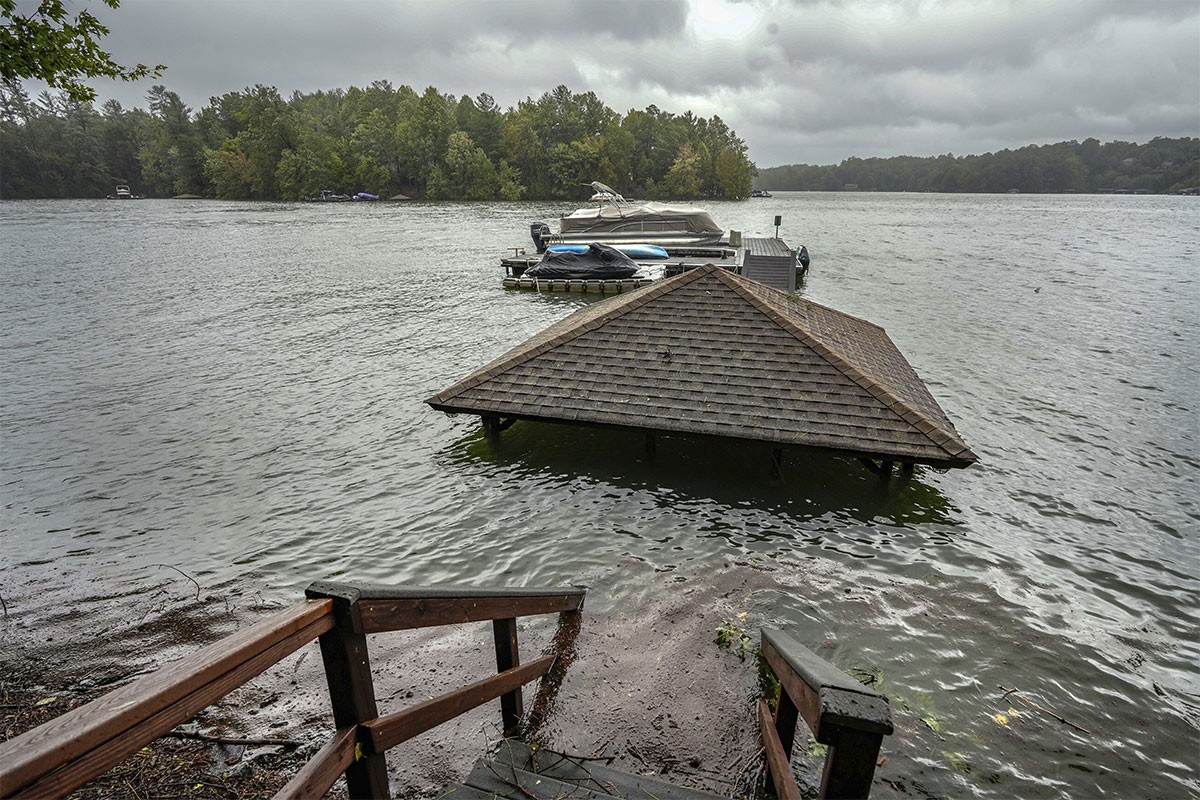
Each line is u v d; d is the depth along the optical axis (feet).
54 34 30.04
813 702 7.38
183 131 466.70
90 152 451.53
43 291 92.43
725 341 34.50
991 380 50.08
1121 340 62.23
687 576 24.97
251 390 49.26
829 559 26.23
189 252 139.64
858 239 171.22
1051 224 230.27
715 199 484.74
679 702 17.53
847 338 39.09
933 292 89.45
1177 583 25.02
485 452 36.96
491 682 12.76
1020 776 15.98
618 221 119.24
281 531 29.30
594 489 32.27
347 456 37.24
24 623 22.68
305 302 85.46
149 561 26.99
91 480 34.65
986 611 22.91
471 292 93.71
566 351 36.27
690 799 12.13
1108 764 16.49
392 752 15.58
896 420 29.30
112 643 21.49
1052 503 31.12
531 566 26.03
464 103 419.33
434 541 28.17
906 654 20.45
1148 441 38.60
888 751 16.55
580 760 13.64
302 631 6.70
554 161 409.08
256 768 15.35
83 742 4.36
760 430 29.94
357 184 397.80
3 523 30.27
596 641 20.61
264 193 410.52
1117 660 20.58
